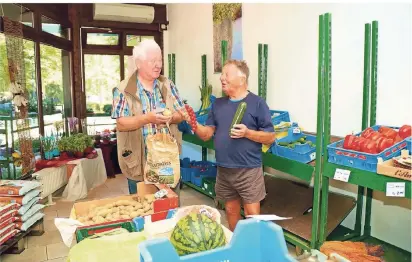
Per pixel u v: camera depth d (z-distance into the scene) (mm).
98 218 1901
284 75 3846
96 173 5512
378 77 2861
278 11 3844
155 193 2123
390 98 2777
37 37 4922
